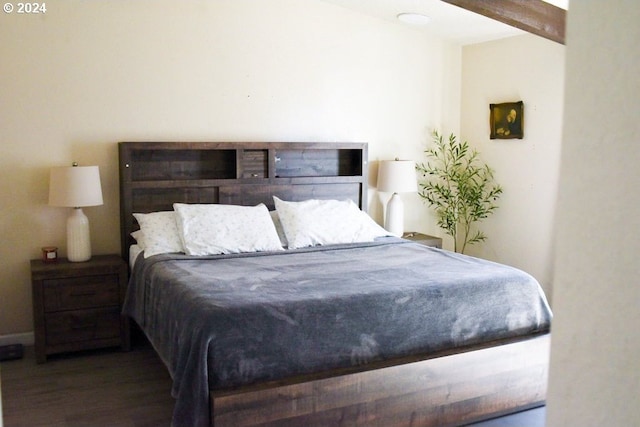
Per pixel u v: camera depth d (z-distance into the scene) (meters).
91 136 4.15
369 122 5.17
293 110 4.82
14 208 3.99
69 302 3.82
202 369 2.47
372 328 2.85
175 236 3.98
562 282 0.59
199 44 4.41
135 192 4.23
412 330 2.95
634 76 0.51
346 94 5.04
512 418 3.09
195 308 2.66
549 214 4.74
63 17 3.99
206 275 3.23
